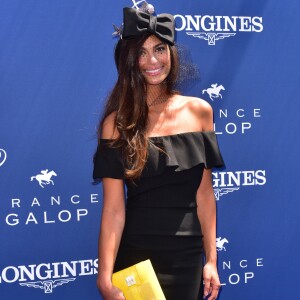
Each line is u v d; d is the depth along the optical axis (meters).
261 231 2.66
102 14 2.38
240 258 2.64
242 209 2.63
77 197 2.41
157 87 1.84
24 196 2.34
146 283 1.63
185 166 1.73
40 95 2.32
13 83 2.29
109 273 1.71
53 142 2.36
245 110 2.60
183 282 1.72
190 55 2.49
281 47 2.62
